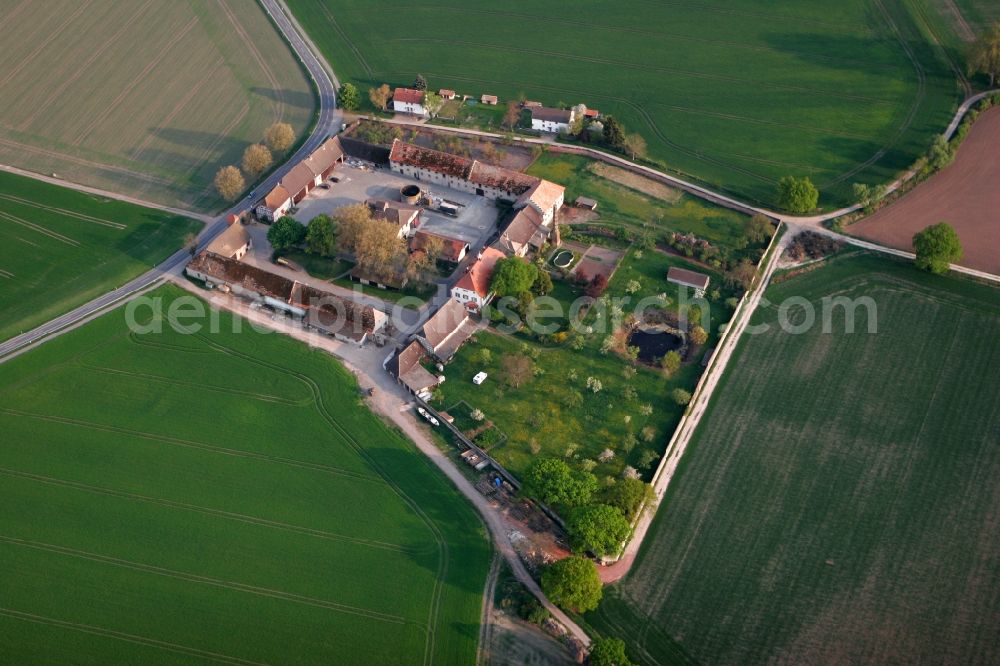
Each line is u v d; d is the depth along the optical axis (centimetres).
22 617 15138
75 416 18438
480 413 17988
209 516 16575
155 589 15475
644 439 17562
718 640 14438
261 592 15375
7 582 15638
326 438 17912
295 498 16838
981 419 17588
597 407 18212
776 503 16362
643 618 14775
